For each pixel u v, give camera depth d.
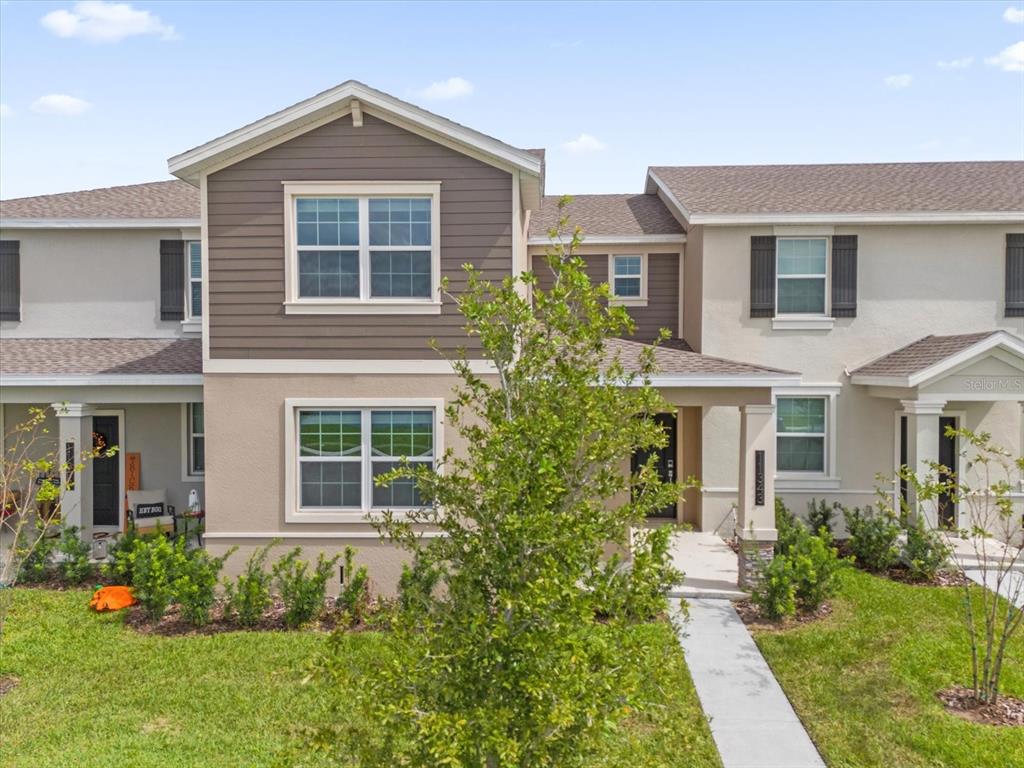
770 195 16.92
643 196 21.39
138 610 11.12
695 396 12.23
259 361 11.85
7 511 15.32
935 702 8.33
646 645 4.79
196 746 7.32
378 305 11.78
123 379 13.47
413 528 11.73
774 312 15.98
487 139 11.44
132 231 16.17
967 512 15.58
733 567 13.32
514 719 4.41
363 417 11.96
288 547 11.96
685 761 7.26
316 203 11.84
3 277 16.16
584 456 5.00
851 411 15.93
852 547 13.96
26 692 8.53
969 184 17.42
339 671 4.68
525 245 15.59
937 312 15.94
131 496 16.05
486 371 11.80
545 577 4.34
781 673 9.19
